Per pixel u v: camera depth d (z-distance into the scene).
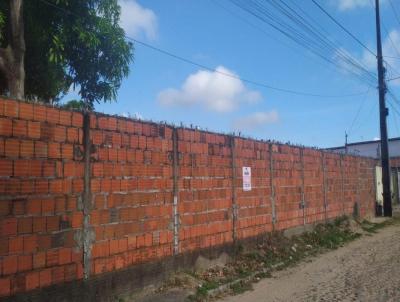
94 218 7.28
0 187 5.95
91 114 7.29
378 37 24.83
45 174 6.52
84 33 9.91
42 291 6.43
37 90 10.96
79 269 7.01
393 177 33.44
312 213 15.84
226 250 10.83
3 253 5.96
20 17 8.43
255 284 9.79
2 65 8.22
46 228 6.51
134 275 8.05
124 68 11.00
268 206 12.87
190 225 9.59
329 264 11.95
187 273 9.37
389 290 9.00
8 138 6.07
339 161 18.80
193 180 9.73
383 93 24.58
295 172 14.71
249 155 12.02
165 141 8.95
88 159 7.21
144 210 8.34
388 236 17.31
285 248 12.95
